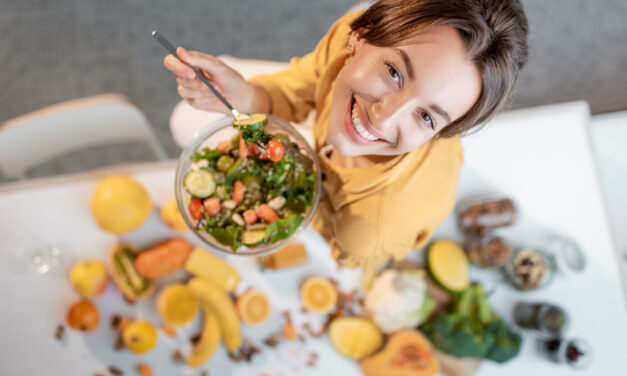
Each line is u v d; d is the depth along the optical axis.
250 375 1.22
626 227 1.40
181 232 1.24
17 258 1.19
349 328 1.22
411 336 1.21
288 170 0.78
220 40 2.17
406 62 0.67
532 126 1.31
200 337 1.22
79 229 1.21
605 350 1.24
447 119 0.71
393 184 0.88
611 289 1.26
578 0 2.26
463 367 1.22
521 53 0.71
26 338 1.19
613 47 2.26
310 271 1.24
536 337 1.25
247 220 0.76
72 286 1.20
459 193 1.30
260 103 0.94
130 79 2.11
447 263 1.22
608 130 1.38
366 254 0.99
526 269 1.22
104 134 1.30
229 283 1.20
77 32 2.13
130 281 1.18
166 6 2.17
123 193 1.11
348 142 0.82
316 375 1.23
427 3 0.66
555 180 1.30
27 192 1.21
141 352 1.18
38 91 2.09
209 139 0.81
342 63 0.89
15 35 2.12
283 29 2.19
